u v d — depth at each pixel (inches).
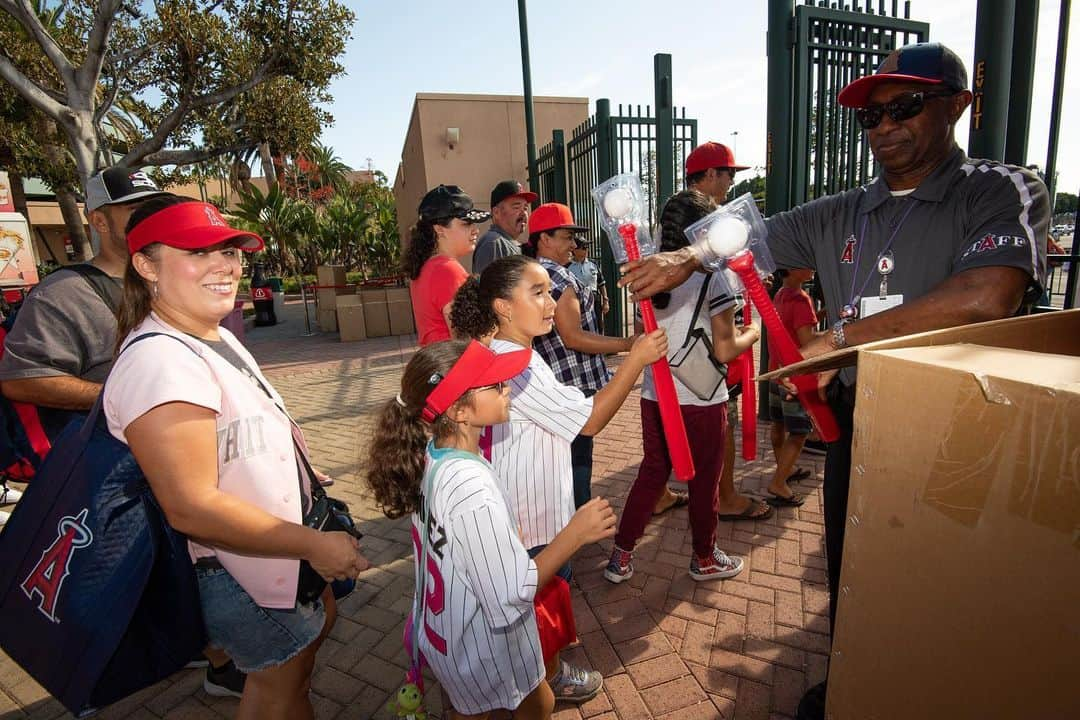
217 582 58.1
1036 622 29.1
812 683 87.3
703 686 88.0
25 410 91.0
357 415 249.1
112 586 50.9
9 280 288.7
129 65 458.9
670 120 225.9
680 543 127.6
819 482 153.7
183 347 52.3
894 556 36.9
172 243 53.4
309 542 53.3
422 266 108.3
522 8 283.4
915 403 33.6
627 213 71.6
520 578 53.4
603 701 86.3
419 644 61.0
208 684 92.9
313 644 64.1
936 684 35.4
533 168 299.4
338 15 477.4
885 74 61.4
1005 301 55.2
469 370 55.4
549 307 73.9
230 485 54.1
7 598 53.5
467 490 54.2
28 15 356.5
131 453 52.6
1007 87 116.7
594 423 71.9
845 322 63.6
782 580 112.2
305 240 792.3
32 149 581.9
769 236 83.0
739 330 98.9
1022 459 28.4
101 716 89.8
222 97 457.4
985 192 60.3
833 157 174.1
